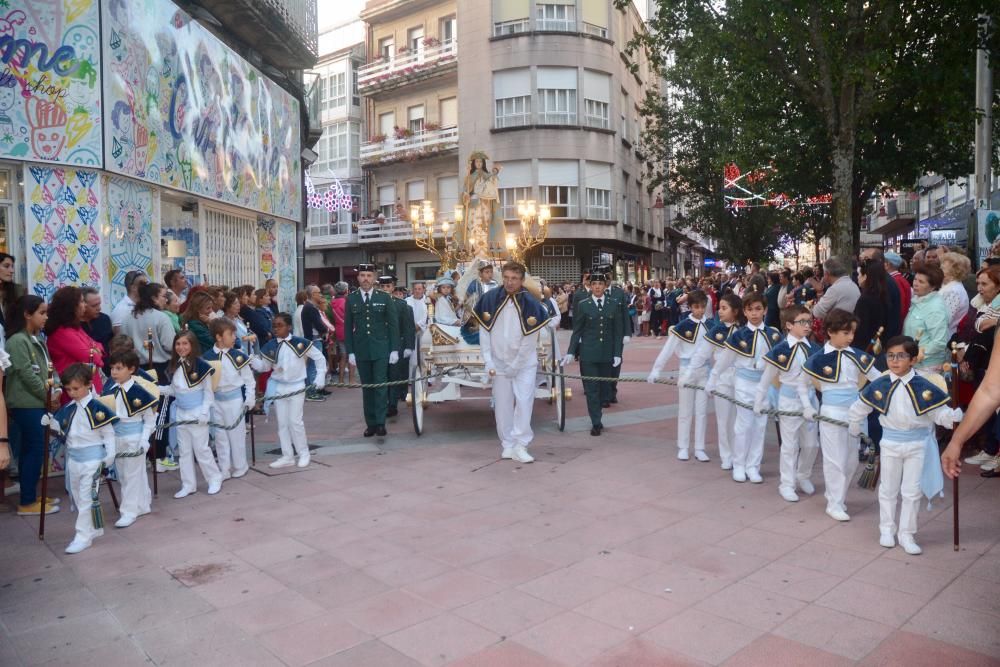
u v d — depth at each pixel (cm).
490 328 752
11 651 379
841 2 1221
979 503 582
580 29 3059
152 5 1077
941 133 1734
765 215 3219
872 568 457
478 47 3083
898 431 486
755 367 663
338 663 356
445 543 521
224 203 1353
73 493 541
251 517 599
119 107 985
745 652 356
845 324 551
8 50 880
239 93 1412
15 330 624
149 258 1084
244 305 1101
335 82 3659
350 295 915
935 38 1412
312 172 3784
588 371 880
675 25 1509
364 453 823
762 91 1571
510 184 3067
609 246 3300
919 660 344
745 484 662
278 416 765
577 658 355
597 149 3103
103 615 419
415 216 1224
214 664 359
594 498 623
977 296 713
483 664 351
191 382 666
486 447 835
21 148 895
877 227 4312
